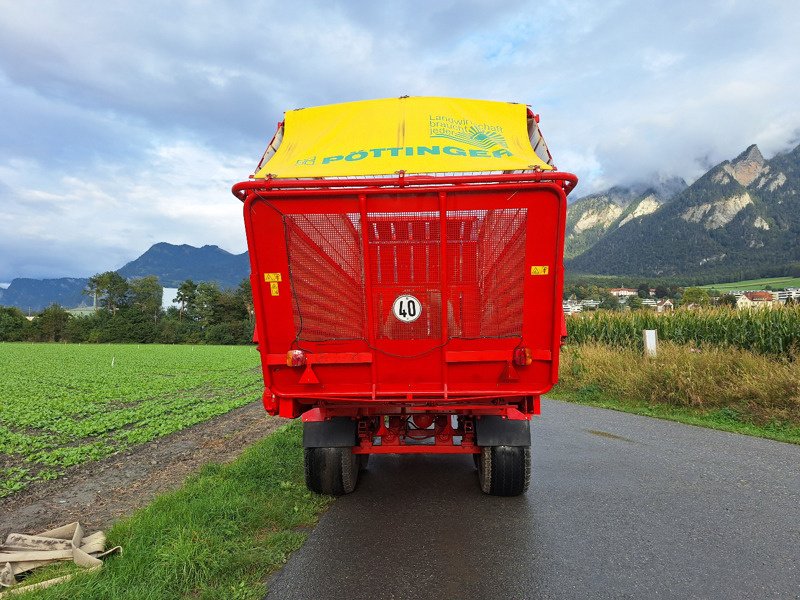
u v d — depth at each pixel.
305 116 5.54
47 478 7.24
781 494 5.71
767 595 3.59
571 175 4.29
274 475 6.41
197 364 32.09
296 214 4.58
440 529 4.83
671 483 6.13
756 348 12.36
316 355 4.78
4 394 16.97
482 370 4.75
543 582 3.80
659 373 11.87
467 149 4.91
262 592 3.68
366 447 5.68
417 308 4.69
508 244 4.55
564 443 8.25
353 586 3.78
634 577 3.85
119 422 11.58
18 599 3.51
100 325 89.88
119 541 4.50
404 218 4.54
